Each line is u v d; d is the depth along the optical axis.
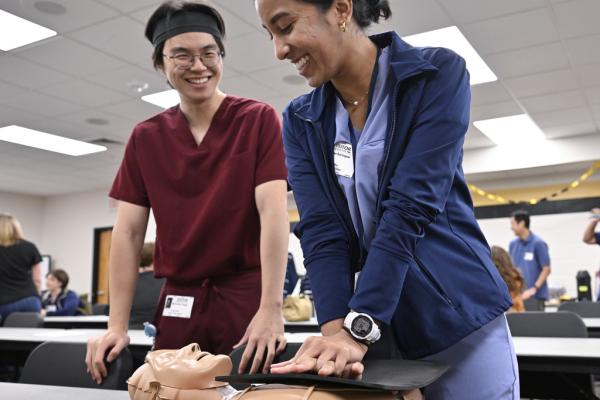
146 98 5.74
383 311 0.81
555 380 1.88
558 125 6.82
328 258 0.95
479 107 6.05
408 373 0.72
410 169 0.86
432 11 3.87
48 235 11.37
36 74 5.06
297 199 1.04
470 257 0.92
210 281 1.36
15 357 2.78
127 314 1.36
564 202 8.12
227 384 0.77
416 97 0.90
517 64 4.84
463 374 0.89
